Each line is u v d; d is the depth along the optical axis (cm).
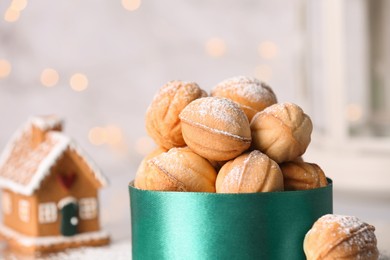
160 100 64
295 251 59
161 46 196
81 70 195
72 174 89
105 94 196
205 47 195
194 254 59
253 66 193
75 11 193
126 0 194
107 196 160
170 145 64
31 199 88
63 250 87
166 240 59
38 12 192
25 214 90
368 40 137
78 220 89
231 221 58
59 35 193
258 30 192
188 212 59
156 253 60
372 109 138
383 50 137
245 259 58
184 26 195
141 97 197
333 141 138
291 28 189
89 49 195
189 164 61
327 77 138
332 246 58
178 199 59
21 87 192
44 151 91
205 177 61
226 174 59
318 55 141
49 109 193
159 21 195
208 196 58
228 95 65
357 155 136
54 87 193
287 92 191
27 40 191
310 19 143
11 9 188
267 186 59
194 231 59
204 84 196
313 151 141
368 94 138
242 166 59
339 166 136
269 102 65
